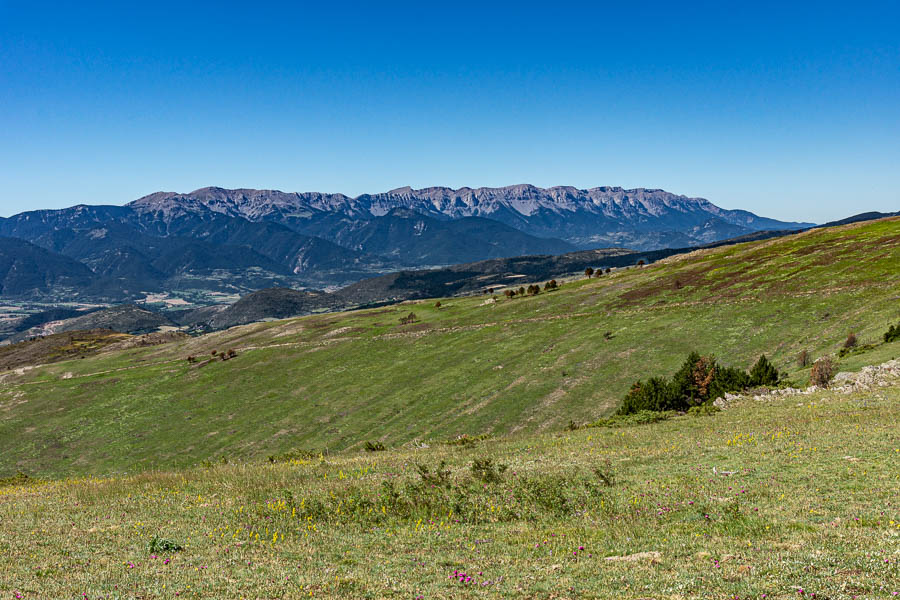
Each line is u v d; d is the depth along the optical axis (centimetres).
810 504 1498
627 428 3562
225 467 3152
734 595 941
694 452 2411
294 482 2514
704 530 1374
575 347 9275
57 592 1198
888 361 4334
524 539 1465
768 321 8188
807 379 4678
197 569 1342
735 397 4272
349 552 1453
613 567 1162
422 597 1082
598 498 1811
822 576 973
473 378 8925
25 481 3806
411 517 1798
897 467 1766
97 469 8225
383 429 7769
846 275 9231
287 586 1188
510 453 2983
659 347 8344
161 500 2303
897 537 1131
